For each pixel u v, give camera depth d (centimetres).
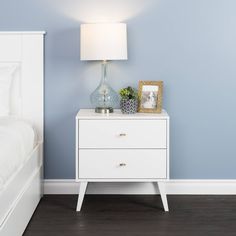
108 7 322
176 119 331
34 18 323
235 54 325
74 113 331
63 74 328
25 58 322
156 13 322
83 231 259
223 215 287
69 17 323
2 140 238
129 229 263
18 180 244
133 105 302
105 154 293
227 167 334
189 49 325
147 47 325
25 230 260
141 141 292
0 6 321
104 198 325
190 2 321
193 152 334
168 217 284
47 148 334
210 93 329
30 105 325
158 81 314
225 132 332
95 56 290
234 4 321
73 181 334
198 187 334
